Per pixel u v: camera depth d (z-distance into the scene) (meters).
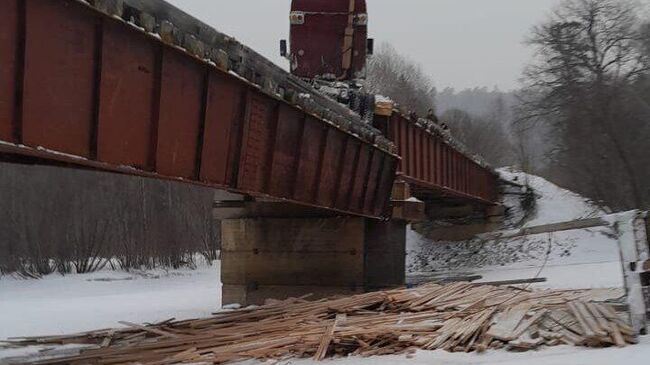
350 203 20.67
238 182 14.45
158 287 50.62
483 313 13.23
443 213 52.19
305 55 24.77
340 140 19.48
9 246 59.28
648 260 12.56
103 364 11.42
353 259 22.31
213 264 68.00
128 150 10.94
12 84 8.70
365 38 25.00
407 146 28.41
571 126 52.97
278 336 12.75
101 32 10.05
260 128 15.34
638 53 53.38
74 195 65.12
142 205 65.81
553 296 16.36
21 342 13.88
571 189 59.38
